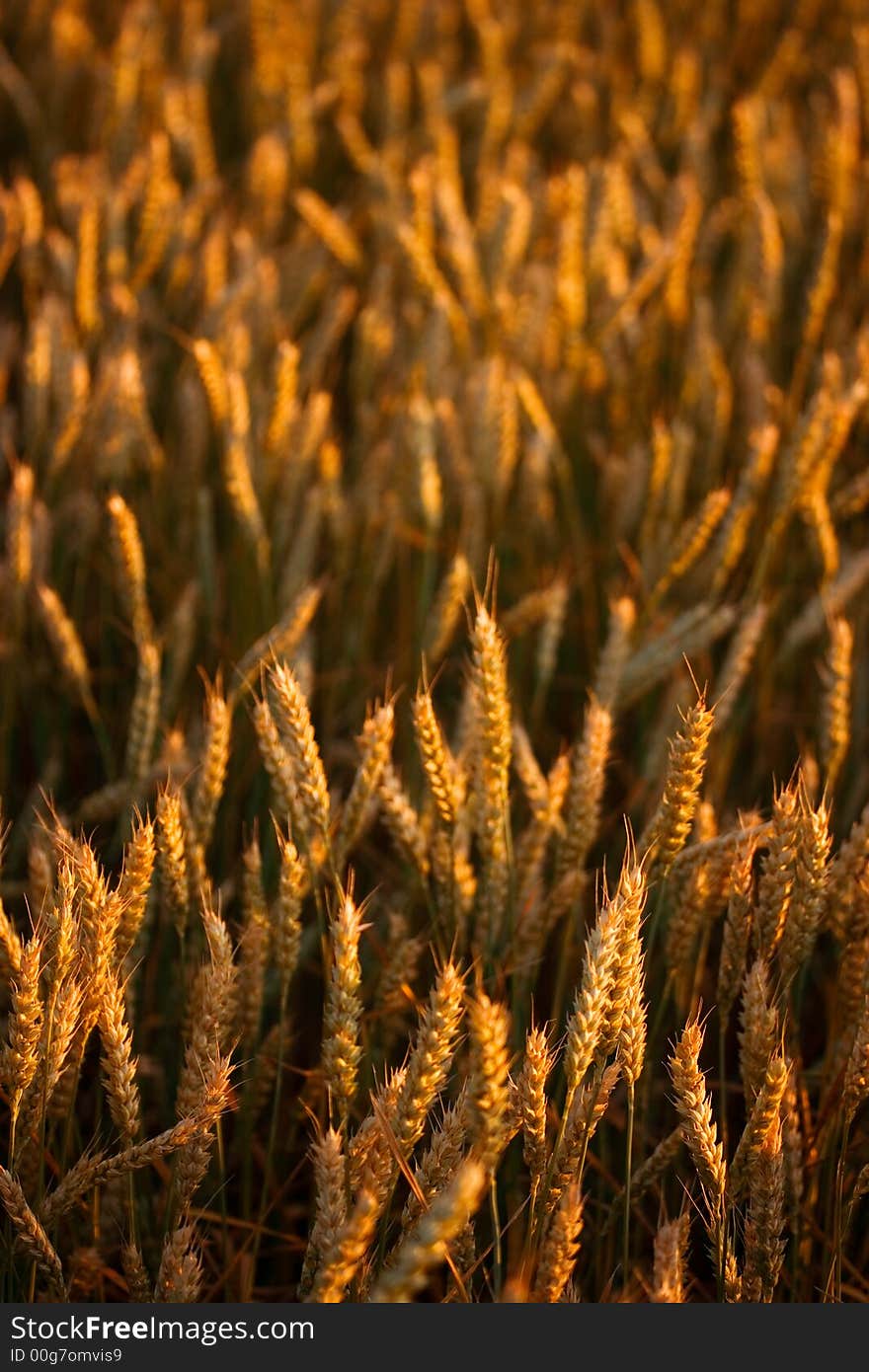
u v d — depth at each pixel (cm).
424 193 225
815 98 312
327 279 241
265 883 146
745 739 167
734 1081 145
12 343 199
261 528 158
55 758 155
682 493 175
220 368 162
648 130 312
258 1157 141
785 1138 130
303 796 129
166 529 176
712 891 134
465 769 139
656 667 149
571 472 193
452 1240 124
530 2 374
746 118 245
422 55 345
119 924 127
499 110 280
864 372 175
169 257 222
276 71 307
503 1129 120
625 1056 124
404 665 165
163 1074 141
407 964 135
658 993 141
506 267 207
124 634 163
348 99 310
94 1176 124
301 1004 151
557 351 198
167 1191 133
